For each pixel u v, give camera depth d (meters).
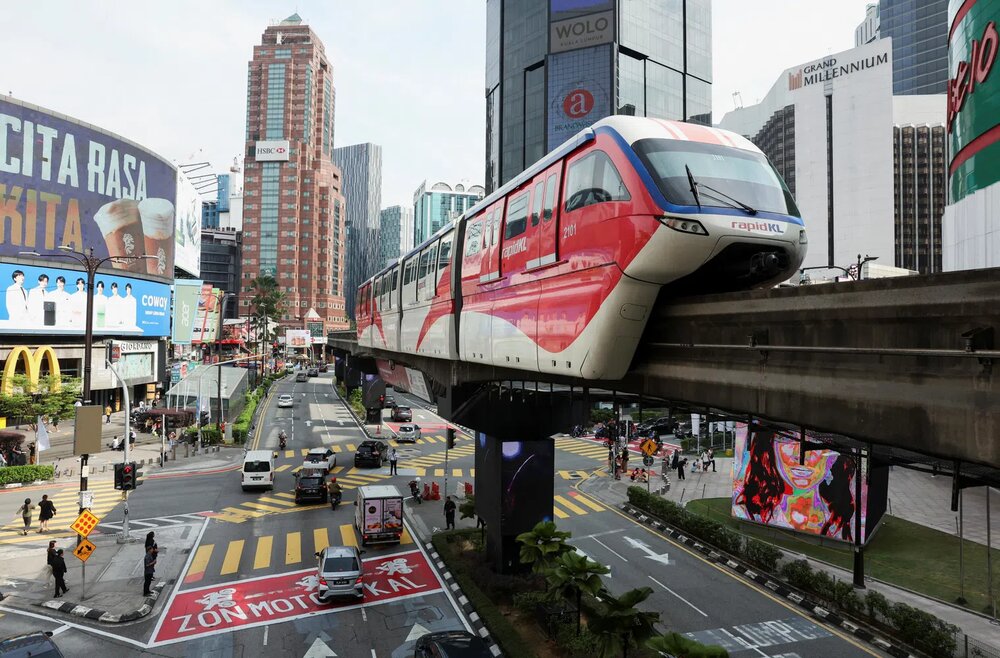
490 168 153.88
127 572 22.89
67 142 59.28
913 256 136.12
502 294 15.44
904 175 137.25
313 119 168.50
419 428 58.81
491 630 18.12
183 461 44.00
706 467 44.00
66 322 58.69
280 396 73.06
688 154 9.83
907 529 29.25
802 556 24.12
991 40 36.84
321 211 167.00
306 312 161.75
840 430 7.21
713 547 26.20
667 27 138.50
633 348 10.30
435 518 30.97
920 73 175.38
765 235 9.29
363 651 17.11
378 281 35.34
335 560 20.73
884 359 6.71
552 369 12.20
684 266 9.24
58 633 18.08
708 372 9.51
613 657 15.23
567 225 11.82
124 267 66.00
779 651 17.48
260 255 161.12
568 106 132.00
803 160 130.50
